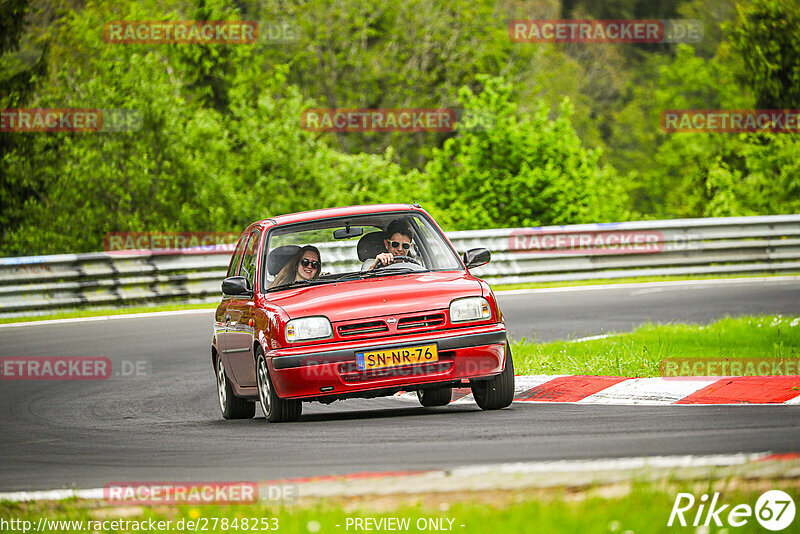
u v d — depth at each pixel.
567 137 116.69
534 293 78.62
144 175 120.69
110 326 69.38
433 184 122.69
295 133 133.00
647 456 23.98
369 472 24.14
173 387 46.00
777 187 129.50
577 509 19.00
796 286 74.88
